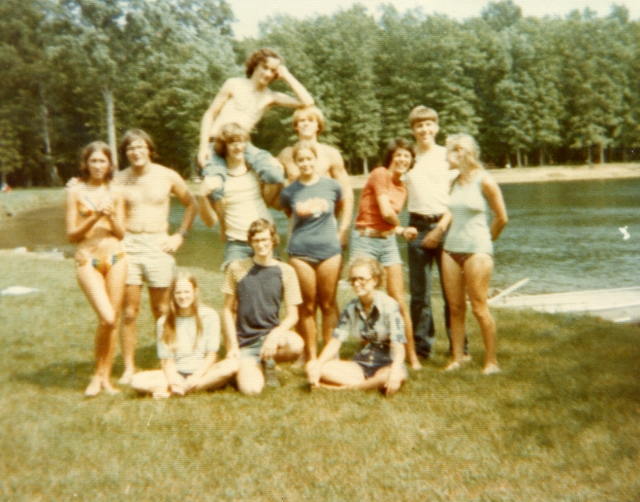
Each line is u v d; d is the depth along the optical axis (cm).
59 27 3834
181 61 3975
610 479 313
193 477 326
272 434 369
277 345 450
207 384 436
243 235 471
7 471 334
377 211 484
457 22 5222
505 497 302
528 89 5056
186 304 435
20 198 3556
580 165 5259
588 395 412
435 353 544
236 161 477
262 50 505
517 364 488
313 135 500
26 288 828
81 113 4150
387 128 5025
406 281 1197
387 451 347
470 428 370
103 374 447
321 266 473
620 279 1344
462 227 467
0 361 517
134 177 479
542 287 1280
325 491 310
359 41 4991
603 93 5147
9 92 3991
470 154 460
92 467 337
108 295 447
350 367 448
